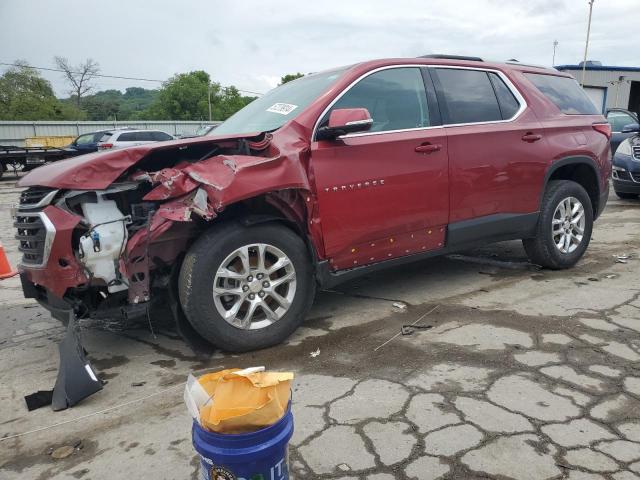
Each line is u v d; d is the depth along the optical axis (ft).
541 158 15.34
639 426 8.04
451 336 11.66
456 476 7.09
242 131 12.87
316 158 11.52
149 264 10.53
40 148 67.82
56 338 13.14
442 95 13.93
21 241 11.16
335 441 7.95
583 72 87.92
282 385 5.64
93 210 10.22
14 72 205.26
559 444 7.65
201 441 5.37
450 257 18.88
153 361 11.32
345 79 12.57
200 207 9.97
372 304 14.14
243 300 11.01
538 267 17.04
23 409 9.63
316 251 11.80
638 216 25.71
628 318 12.28
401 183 12.70
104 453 8.11
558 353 10.57
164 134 65.31
